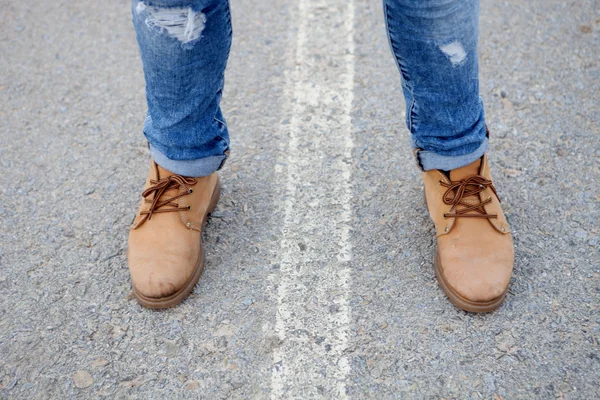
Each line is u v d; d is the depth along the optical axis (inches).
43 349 67.0
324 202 80.4
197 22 56.4
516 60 98.9
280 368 64.3
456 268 67.6
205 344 66.6
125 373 64.7
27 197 83.3
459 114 62.5
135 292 69.4
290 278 72.2
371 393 62.0
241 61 101.0
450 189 69.3
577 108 91.0
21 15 113.1
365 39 103.9
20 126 93.4
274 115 92.1
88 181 85.2
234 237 76.7
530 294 69.3
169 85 60.4
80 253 76.3
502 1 109.3
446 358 64.3
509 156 84.8
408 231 76.5
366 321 67.9
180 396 62.5
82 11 113.6
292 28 106.6
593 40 101.7
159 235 70.2
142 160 87.8
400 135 88.4
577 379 62.0
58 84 100.0
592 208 77.7
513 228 75.9
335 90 95.6
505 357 64.1
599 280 70.1
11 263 75.4
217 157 70.9
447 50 56.4
